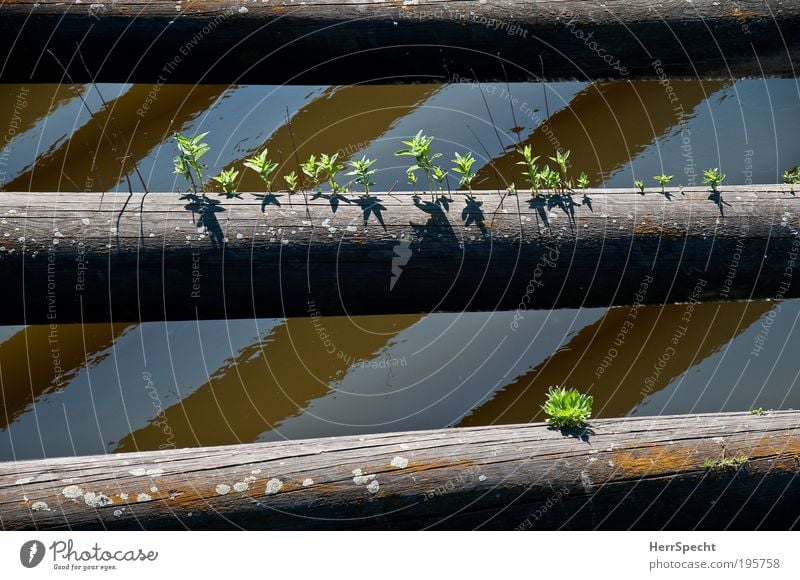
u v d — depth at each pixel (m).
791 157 4.68
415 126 4.83
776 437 3.00
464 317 4.37
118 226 3.26
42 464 2.81
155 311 3.37
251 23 3.93
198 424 4.11
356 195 3.45
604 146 4.74
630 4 4.00
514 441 2.96
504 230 3.38
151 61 4.00
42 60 3.98
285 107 4.88
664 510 2.88
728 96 4.87
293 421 4.13
